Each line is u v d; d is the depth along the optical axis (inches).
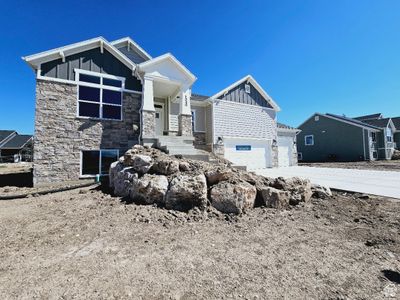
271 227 163.6
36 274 105.3
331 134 1098.7
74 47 382.9
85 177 382.3
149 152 305.1
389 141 1138.7
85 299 87.7
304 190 220.7
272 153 682.2
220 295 90.7
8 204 239.3
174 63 441.4
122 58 427.2
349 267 110.2
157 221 175.0
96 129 398.9
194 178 201.9
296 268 110.0
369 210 195.6
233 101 619.8
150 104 415.2
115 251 128.5
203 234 152.5
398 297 88.8
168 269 109.7
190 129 450.9
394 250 126.5
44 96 362.6
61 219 183.2
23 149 1622.8
